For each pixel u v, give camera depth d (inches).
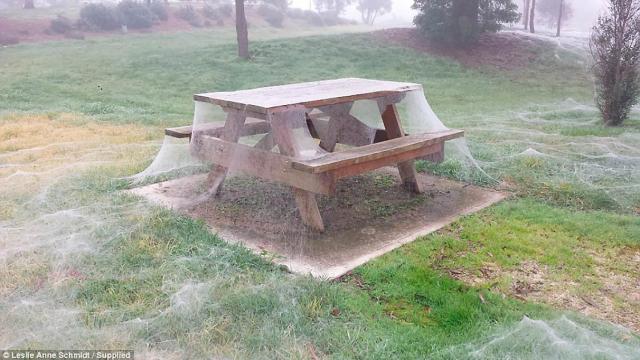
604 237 173.9
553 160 271.6
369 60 738.8
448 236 173.6
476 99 540.7
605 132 349.4
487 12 821.9
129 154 273.7
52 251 155.3
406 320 124.7
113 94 506.6
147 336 115.6
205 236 167.3
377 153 180.5
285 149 175.3
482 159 273.3
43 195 204.1
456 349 111.9
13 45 848.3
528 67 738.2
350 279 143.5
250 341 113.6
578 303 135.0
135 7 1116.5
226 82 590.9
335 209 197.5
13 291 134.0
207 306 125.6
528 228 180.5
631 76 368.2
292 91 205.8
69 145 289.9
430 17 811.4
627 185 231.5
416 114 327.0
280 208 196.5
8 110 401.7
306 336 115.8
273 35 1057.5
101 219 179.8
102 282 138.2
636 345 115.3
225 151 194.9
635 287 143.6
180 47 806.5
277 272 145.1
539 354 110.5
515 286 142.8
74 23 1036.5
